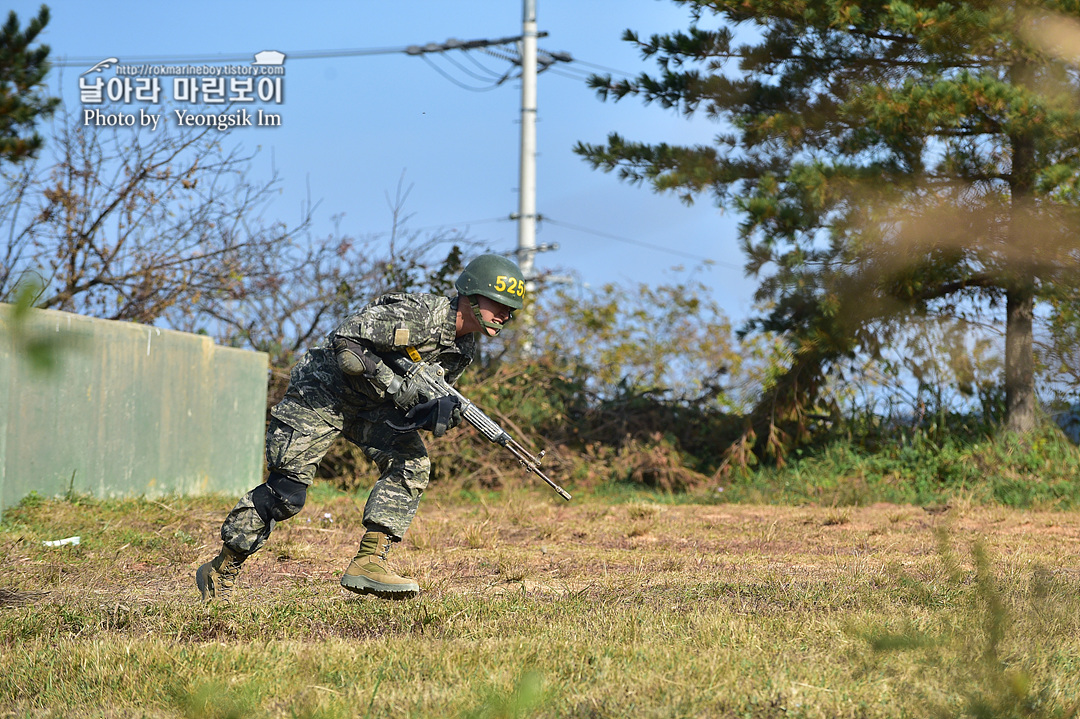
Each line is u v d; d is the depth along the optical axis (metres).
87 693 10.34
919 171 40.16
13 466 28.33
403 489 15.73
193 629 13.88
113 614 14.67
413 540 24.69
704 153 45.22
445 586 18.22
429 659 11.36
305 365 15.74
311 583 18.59
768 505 40.69
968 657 10.21
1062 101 37.19
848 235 39.81
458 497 41.53
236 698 9.59
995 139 40.69
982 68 40.44
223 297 46.88
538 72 73.56
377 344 15.07
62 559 21.02
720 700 9.68
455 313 15.41
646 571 20.38
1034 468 40.72
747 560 22.27
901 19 37.97
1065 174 37.72
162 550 22.67
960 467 41.66
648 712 9.30
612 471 46.28
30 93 41.75
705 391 51.06
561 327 52.09
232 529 15.78
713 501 42.47
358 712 9.45
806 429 47.06
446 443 43.47
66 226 43.12
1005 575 17.66
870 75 42.78
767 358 51.22
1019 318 42.22
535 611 14.85
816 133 43.16
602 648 11.86
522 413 46.09
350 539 26.03
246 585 18.48
